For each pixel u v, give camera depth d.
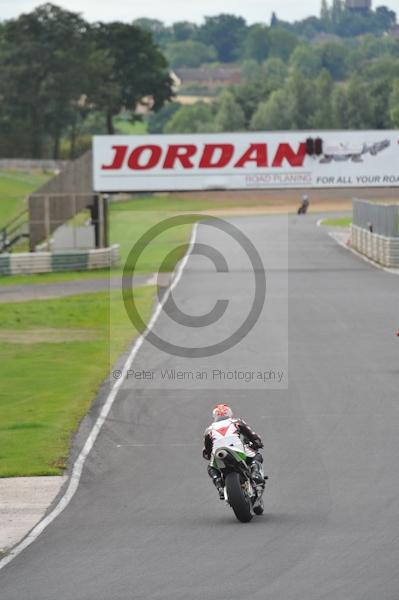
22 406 82.38
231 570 40.78
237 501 47.69
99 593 38.72
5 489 58.69
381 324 122.44
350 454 63.31
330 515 49.50
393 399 79.88
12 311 142.12
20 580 41.12
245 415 75.62
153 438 70.06
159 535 47.28
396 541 44.22
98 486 58.66
